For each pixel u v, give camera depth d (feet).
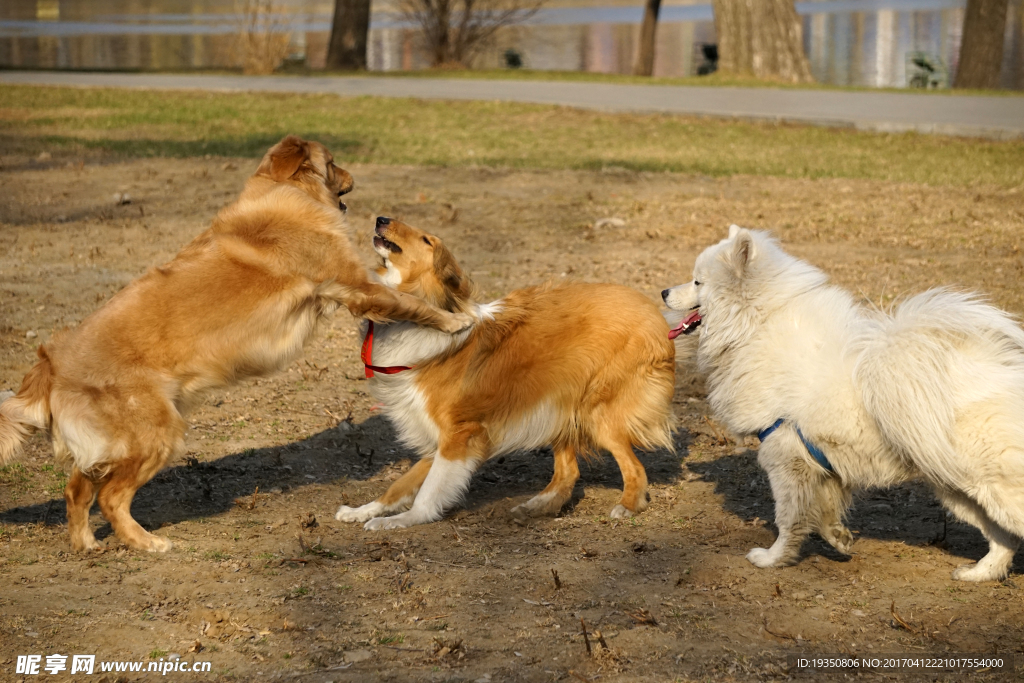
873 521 17.94
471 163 55.26
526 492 19.67
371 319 17.51
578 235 39.40
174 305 16.21
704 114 74.02
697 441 22.17
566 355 17.70
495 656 12.98
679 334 17.35
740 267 15.71
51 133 64.28
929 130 64.80
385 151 59.31
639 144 62.59
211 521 17.60
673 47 155.43
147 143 60.29
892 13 194.59
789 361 15.44
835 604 14.53
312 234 17.40
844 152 58.29
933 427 13.94
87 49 148.77
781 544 15.66
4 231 38.40
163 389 16.14
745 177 50.62
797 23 99.09
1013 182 47.57
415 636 13.52
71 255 35.12
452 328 17.26
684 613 14.21
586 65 136.46
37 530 16.88
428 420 17.89
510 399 17.61
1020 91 87.61
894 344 14.33
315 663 12.78
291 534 17.11
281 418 23.02
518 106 80.69
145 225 39.65
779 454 15.62
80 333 15.93
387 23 199.31
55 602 14.24
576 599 14.67
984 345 14.37
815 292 15.81
